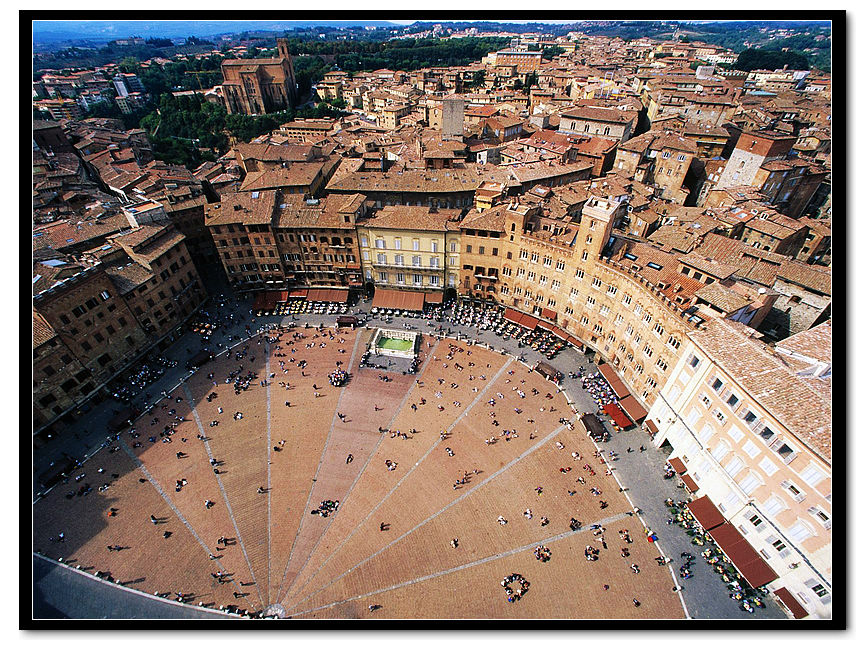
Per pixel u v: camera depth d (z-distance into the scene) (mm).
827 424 49438
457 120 161750
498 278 101188
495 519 66688
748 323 72875
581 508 67562
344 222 100812
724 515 61562
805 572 51125
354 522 67000
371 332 100688
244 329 101250
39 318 73062
